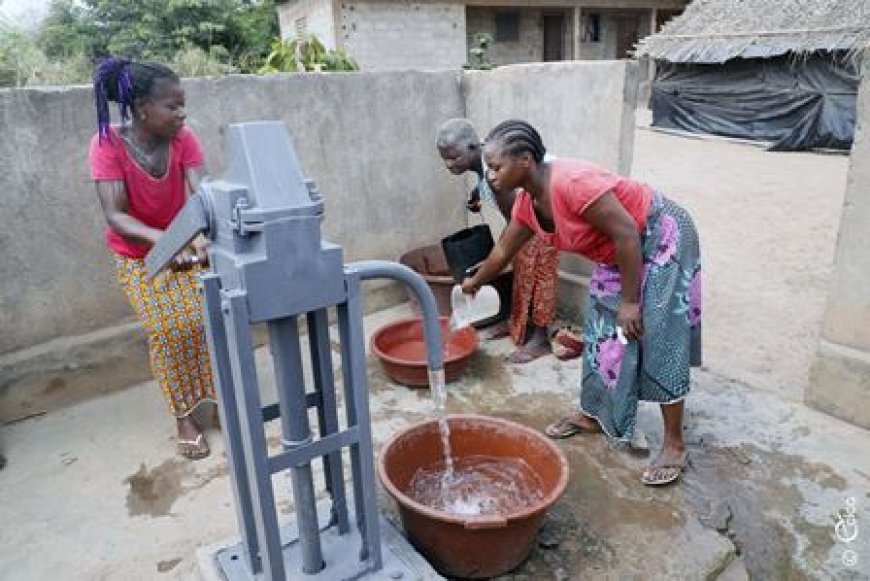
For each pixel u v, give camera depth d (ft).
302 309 4.68
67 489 8.18
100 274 10.19
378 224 13.03
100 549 7.15
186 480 8.29
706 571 6.48
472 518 5.81
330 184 12.19
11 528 7.51
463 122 10.11
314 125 11.74
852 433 8.67
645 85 54.19
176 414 8.73
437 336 5.57
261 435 4.81
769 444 8.49
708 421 9.05
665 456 7.85
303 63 21.13
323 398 5.52
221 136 10.75
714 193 24.79
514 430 7.29
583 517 7.22
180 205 8.61
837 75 31.32
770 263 16.67
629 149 10.75
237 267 4.40
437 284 12.47
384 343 11.03
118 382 10.58
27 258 9.52
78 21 51.03
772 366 10.93
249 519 5.52
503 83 12.49
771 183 26.00
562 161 7.00
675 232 7.16
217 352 4.94
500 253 8.21
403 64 42.14
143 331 10.66
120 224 7.74
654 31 54.95
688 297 7.30
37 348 9.84
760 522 7.16
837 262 8.59
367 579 5.68
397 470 6.94
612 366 7.68
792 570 6.61
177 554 7.04
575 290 12.26
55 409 10.08
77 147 9.59
